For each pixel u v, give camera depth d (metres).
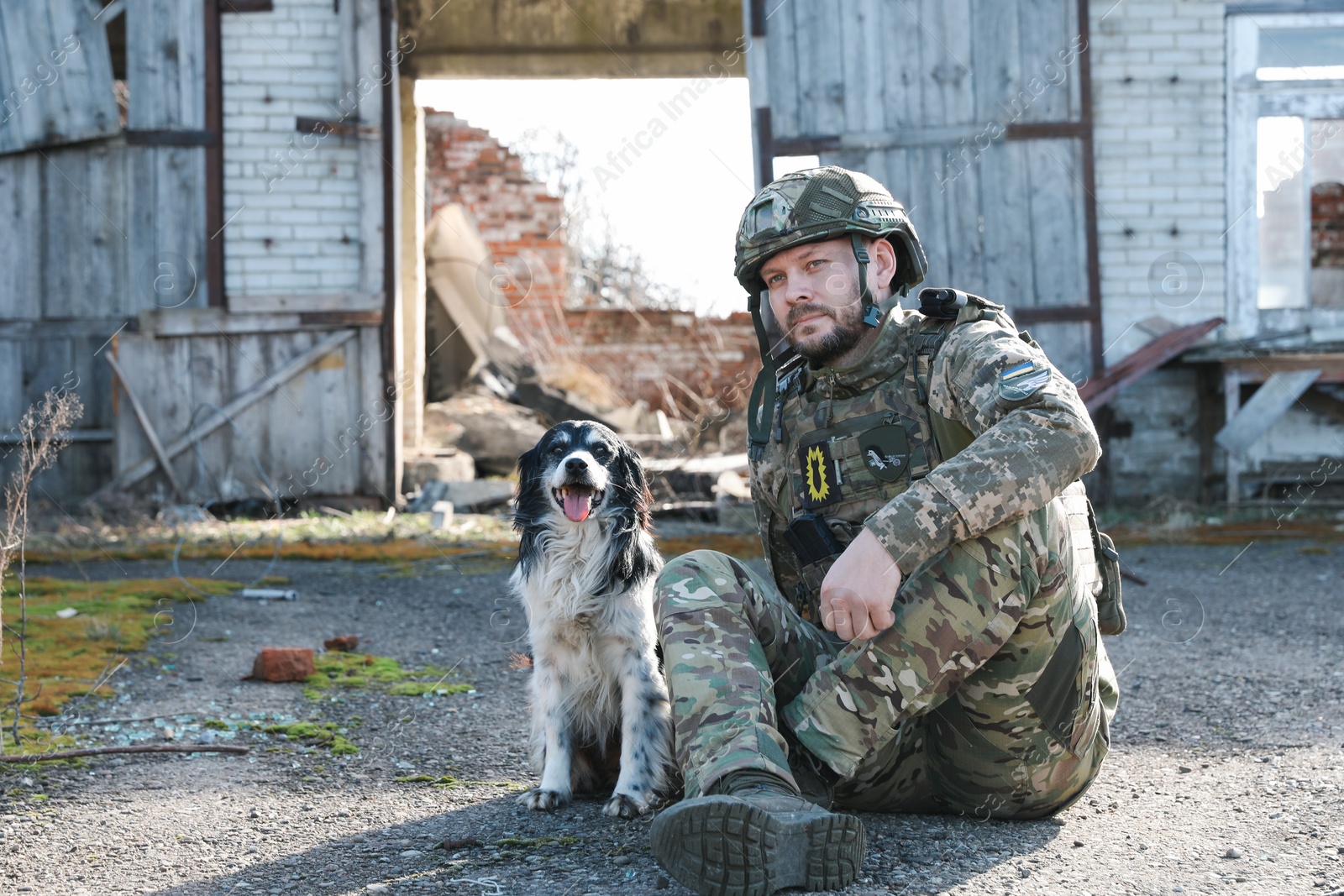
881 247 2.08
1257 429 8.27
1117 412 8.62
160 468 8.42
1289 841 2.02
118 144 8.46
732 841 1.59
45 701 3.29
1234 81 8.48
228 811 2.41
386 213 8.60
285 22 8.52
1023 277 8.42
